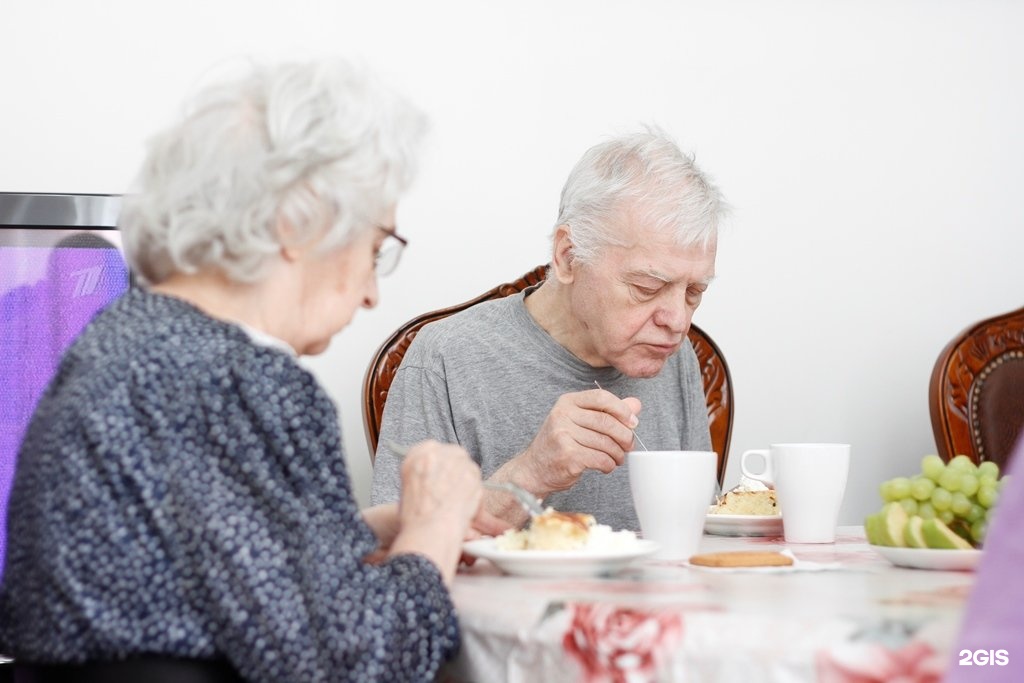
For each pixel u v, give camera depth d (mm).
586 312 1646
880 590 901
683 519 1150
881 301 2678
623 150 1608
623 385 1788
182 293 965
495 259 2436
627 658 780
